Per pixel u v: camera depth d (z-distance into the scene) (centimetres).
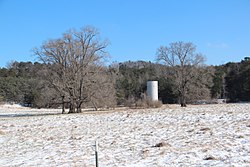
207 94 7306
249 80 8625
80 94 4953
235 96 9081
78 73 4934
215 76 9069
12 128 2881
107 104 5184
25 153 1577
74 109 5069
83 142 1795
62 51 4928
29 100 9412
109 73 5459
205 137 1644
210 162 1084
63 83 4912
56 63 4950
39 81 5181
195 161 1119
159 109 4572
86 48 4975
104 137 1934
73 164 1226
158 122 2642
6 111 7394
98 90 5019
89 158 1328
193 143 1498
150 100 5428
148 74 10325
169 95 8725
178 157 1207
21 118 4194
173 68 7012
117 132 2136
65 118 3688
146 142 1645
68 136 2106
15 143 1959
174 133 1897
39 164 1276
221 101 7950
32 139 2073
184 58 6894
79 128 2575
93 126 2666
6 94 10306
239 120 2341
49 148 1678
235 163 1038
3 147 1833
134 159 1242
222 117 2662
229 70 9525
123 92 8419
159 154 1296
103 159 1286
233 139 1505
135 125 2522
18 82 10412
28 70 13712
